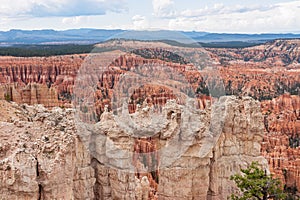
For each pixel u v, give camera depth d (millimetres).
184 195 17984
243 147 19922
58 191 14227
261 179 16984
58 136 15070
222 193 19031
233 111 19344
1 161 13531
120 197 17000
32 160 13742
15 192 13547
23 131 15375
